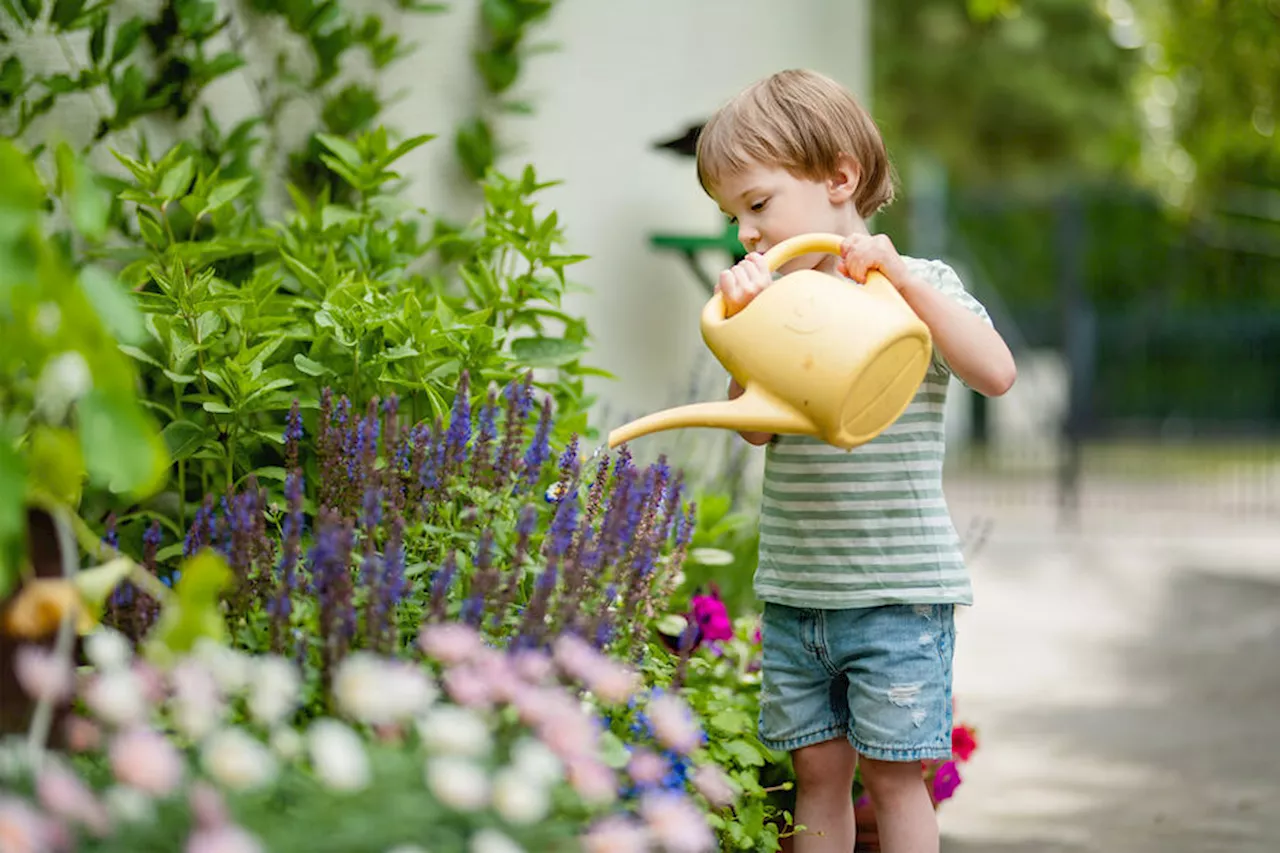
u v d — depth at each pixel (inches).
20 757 69.7
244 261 140.6
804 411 97.4
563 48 191.6
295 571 92.8
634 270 205.2
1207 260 600.4
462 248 161.8
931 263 114.8
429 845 70.4
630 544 101.7
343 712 80.5
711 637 131.0
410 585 94.7
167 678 77.2
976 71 783.1
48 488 76.6
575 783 76.8
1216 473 602.9
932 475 111.6
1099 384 609.0
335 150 144.6
